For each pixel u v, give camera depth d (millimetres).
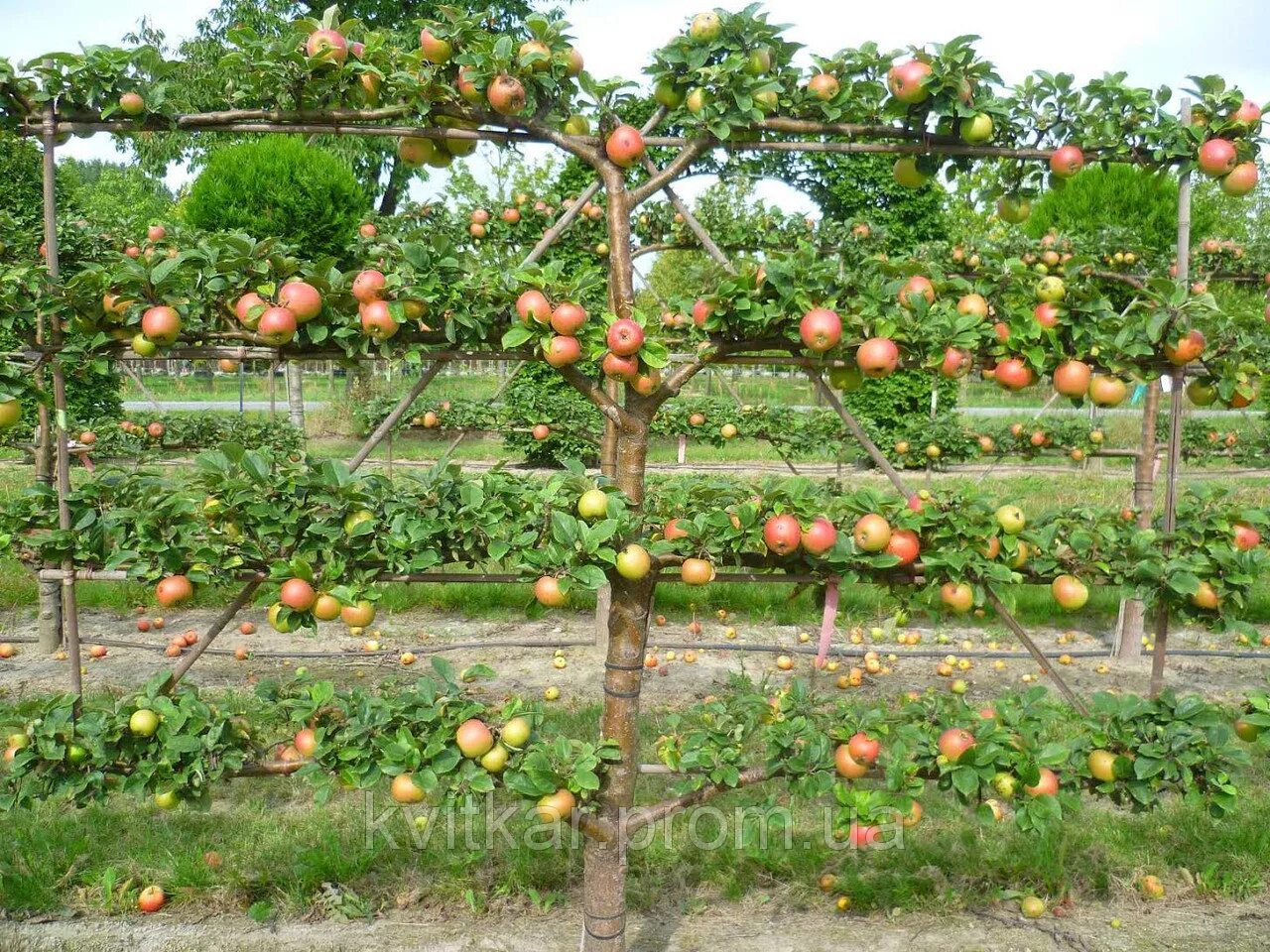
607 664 2547
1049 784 2641
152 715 2617
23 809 3654
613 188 2572
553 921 3092
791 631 6590
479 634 6465
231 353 2652
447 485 2510
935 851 3420
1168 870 3393
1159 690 2797
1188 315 2594
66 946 2943
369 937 2994
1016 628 2770
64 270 5328
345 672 5598
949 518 2545
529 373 13281
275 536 2600
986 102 2707
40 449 4840
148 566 2578
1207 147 2822
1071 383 2684
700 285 2910
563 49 2598
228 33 2609
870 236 6125
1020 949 2969
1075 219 12664
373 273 2521
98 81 2625
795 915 3150
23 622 6629
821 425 8141
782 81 2736
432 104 2678
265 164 15117
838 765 2709
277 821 3666
